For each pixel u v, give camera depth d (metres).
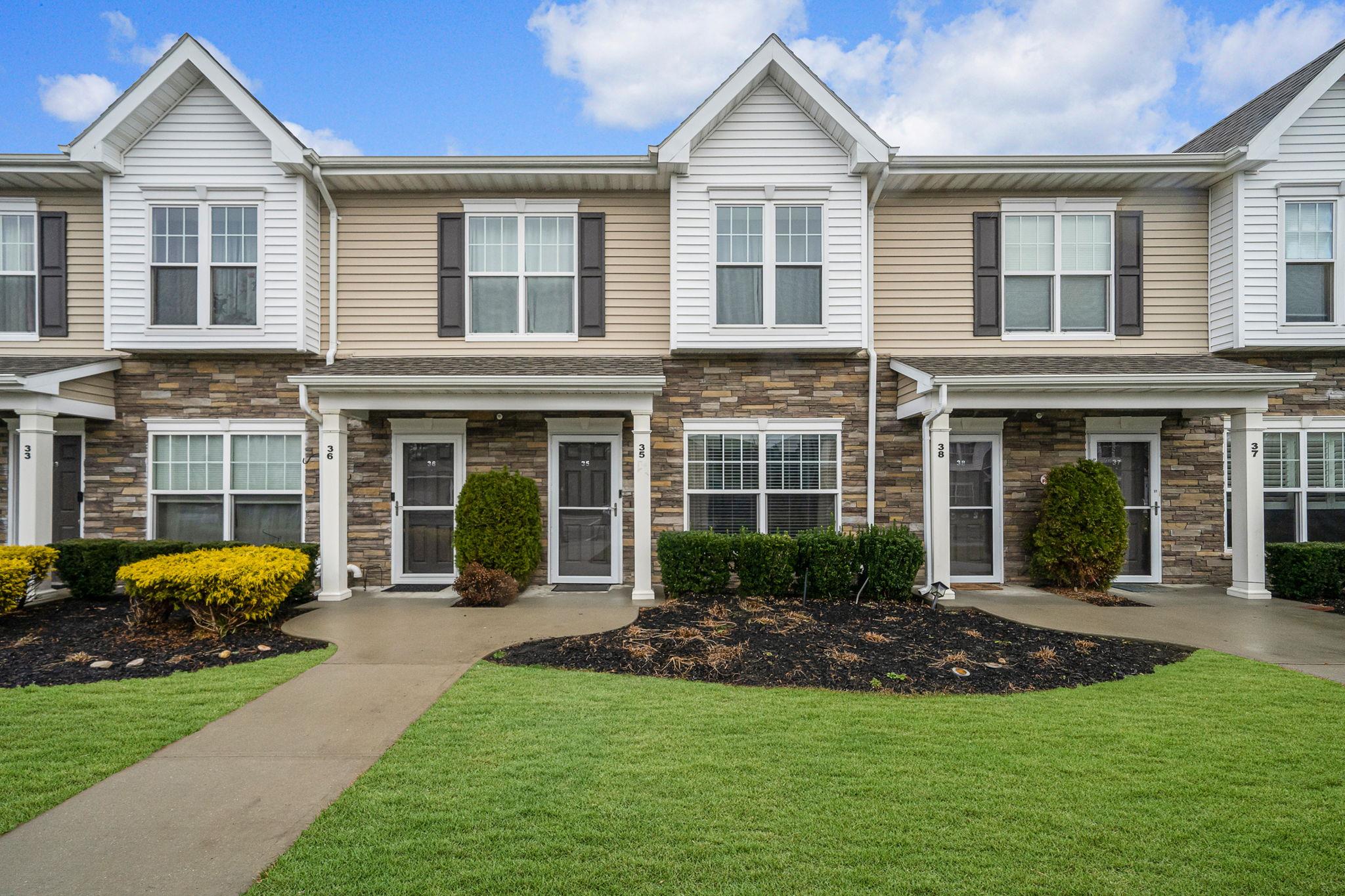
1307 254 9.40
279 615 7.74
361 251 9.84
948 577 8.66
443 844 2.98
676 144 9.19
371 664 5.81
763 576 8.62
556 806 3.32
